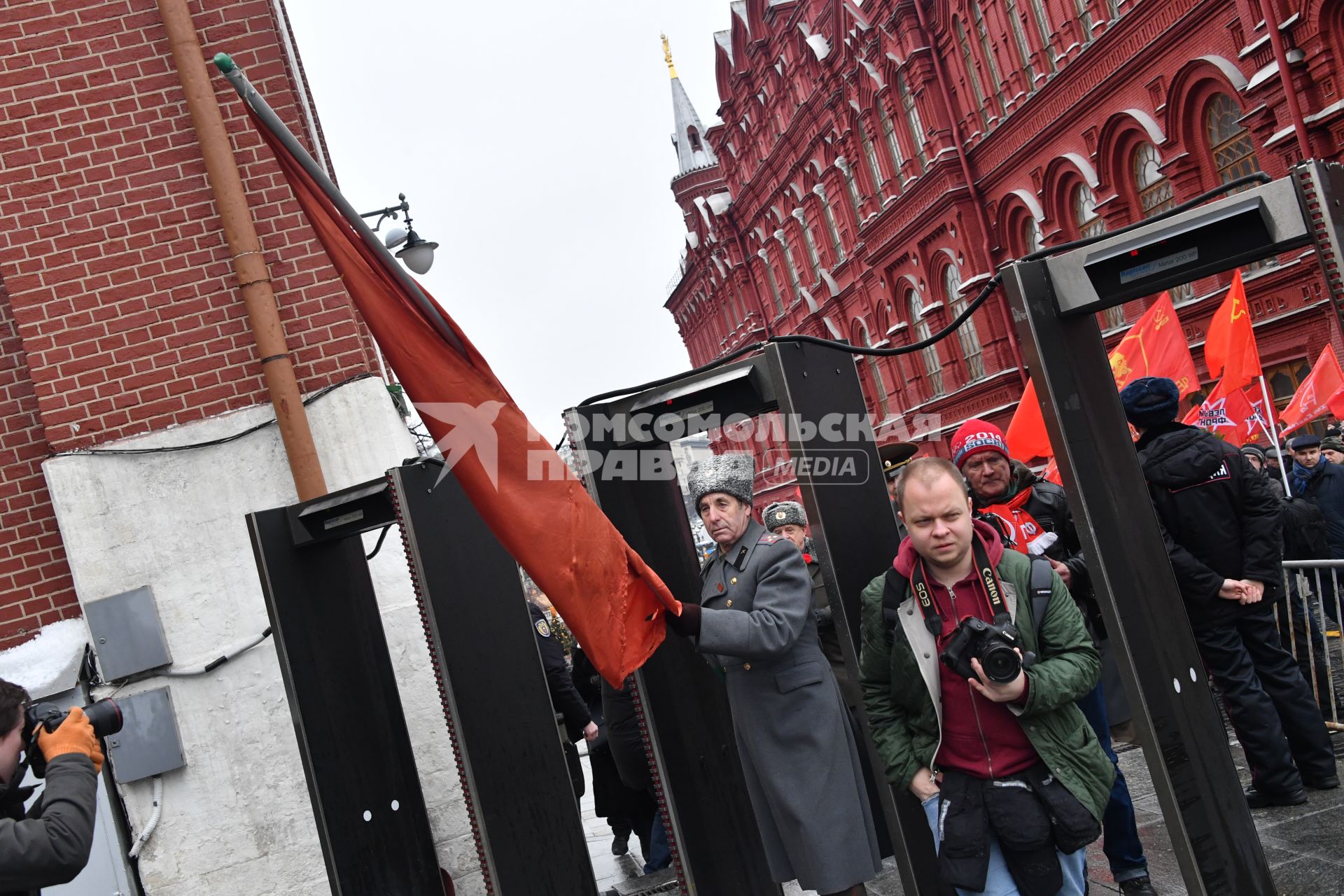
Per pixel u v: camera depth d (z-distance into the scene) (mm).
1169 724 3127
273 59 7074
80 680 6543
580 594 3299
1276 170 14969
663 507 4250
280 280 6941
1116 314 19281
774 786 3889
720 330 48531
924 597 2973
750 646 3654
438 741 6633
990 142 22750
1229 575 4762
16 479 6918
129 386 6766
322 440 6785
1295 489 9547
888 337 30297
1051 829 2803
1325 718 6086
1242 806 3238
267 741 6551
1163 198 18047
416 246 9367
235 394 6832
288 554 4871
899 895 4828
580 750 12500
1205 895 3045
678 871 4078
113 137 6898
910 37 24547
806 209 34469
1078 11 19016
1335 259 2783
